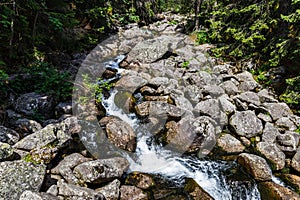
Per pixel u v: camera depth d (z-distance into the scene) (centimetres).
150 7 1762
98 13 1110
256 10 782
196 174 431
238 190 403
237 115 557
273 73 712
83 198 327
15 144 396
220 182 415
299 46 616
